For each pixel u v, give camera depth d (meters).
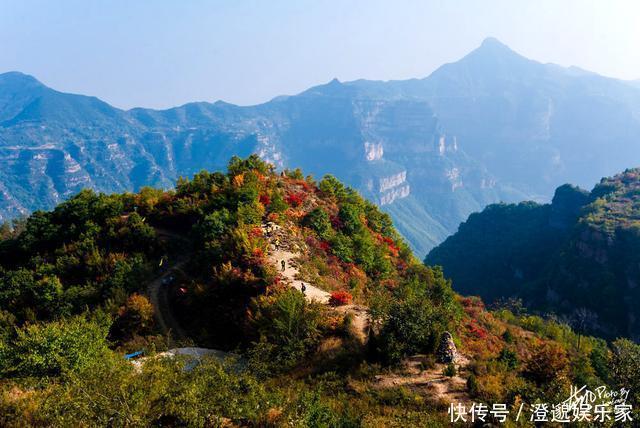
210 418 16.09
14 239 57.34
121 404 14.40
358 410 21.00
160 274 45.94
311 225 50.47
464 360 28.20
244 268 37.41
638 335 119.94
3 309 41.81
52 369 20.89
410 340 26.88
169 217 56.94
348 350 27.03
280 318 28.20
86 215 55.47
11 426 15.09
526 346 46.91
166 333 36.12
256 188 54.00
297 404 18.55
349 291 38.66
